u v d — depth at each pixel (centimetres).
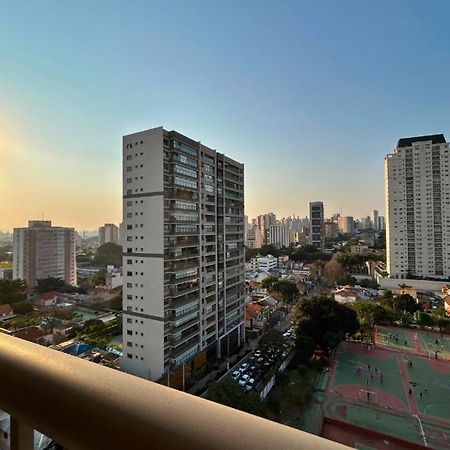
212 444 38
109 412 47
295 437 38
